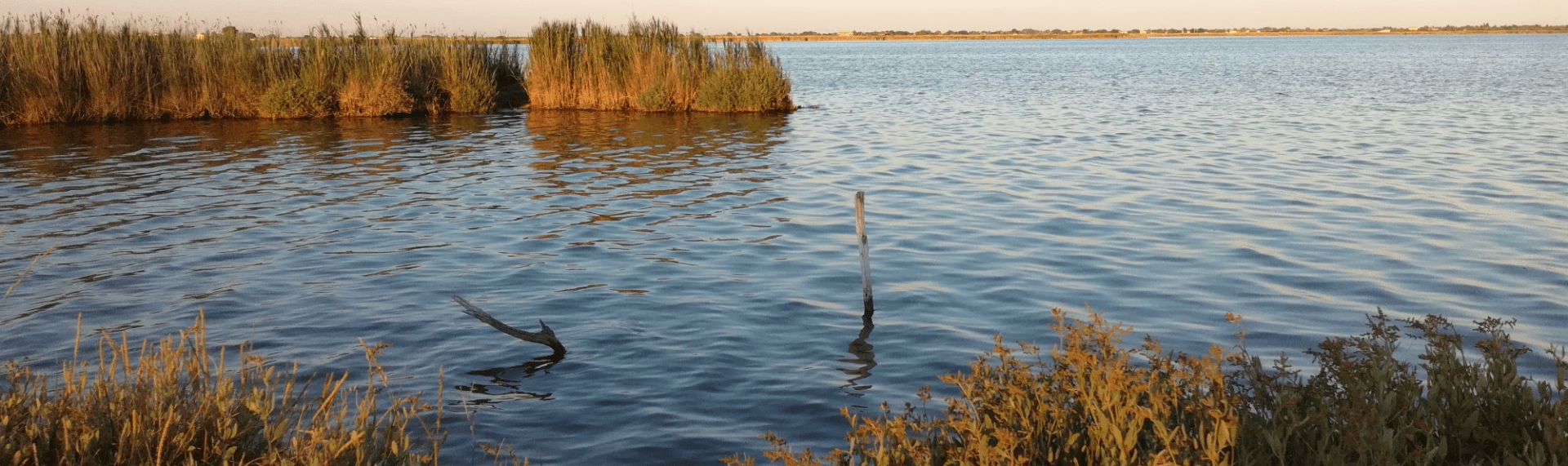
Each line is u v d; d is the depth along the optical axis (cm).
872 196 1502
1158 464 345
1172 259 1073
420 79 3100
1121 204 1403
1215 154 1972
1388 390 455
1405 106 3166
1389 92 3878
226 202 1462
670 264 1070
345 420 618
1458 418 444
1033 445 388
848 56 10631
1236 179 1633
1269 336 816
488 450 590
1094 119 2823
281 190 1578
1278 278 989
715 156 1995
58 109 2584
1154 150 2053
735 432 636
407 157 2000
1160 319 866
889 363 760
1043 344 798
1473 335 811
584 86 3148
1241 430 386
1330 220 1271
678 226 1279
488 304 921
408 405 667
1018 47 16050
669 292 959
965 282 993
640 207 1417
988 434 392
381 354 782
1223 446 359
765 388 709
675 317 879
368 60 2947
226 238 1206
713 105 3038
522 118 2841
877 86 4644
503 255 1120
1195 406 396
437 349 794
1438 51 10219
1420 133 2323
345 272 1041
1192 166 1803
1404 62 7331
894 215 1339
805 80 5216
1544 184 1530
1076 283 983
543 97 3175
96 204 1442
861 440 418
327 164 1889
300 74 2950
